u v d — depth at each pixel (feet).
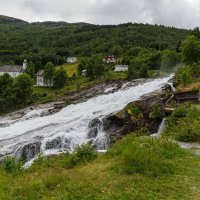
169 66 286.05
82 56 543.80
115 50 501.56
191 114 85.61
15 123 165.37
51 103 230.48
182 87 132.67
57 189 39.19
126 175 43.62
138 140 59.26
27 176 47.09
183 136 70.85
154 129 100.27
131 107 103.50
